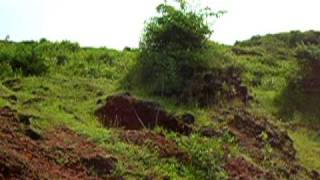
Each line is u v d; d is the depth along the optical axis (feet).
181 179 36.04
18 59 52.47
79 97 47.98
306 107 58.59
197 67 51.19
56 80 51.67
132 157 36.42
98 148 36.04
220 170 38.29
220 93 50.80
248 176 39.17
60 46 64.44
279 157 44.65
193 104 48.47
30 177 29.71
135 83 51.57
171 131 41.70
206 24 53.01
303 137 53.06
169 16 52.29
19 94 43.60
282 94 59.52
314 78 61.00
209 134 43.29
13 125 34.94
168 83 49.52
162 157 37.65
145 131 40.42
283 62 71.31
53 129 37.14
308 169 45.29
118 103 43.16
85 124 40.68
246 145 44.27
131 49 67.82
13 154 30.55
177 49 51.52
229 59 57.47
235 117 47.52
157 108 43.14
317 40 78.33
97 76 55.98
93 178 32.63
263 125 48.11
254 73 66.13
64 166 32.83
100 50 65.21
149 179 34.47
